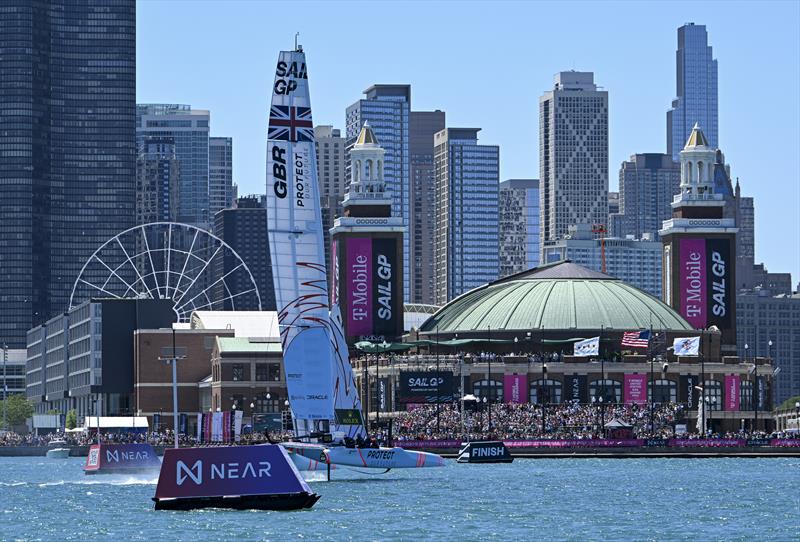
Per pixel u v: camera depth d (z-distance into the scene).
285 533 169.25
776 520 192.62
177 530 171.38
